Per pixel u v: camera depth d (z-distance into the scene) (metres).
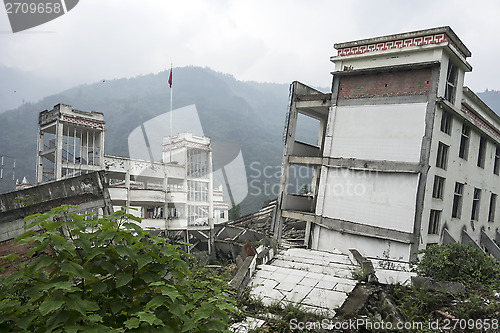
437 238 13.53
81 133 21.88
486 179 18.41
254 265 10.02
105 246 2.92
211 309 2.89
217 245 22.44
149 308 2.72
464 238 15.64
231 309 2.99
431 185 12.39
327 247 14.36
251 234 20.31
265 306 7.62
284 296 7.95
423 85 12.49
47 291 2.58
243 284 8.74
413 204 12.11
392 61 13.36
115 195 21.56
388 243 12.52
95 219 2.96
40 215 2.70
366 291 7.57
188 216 25.78
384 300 7.11
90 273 2.66
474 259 8.34
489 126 17.88
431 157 12.17
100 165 21.69
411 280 7.93
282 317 6.85
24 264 2.57
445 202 14.02
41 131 21.78
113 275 2.81
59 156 19.80
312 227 15.95
